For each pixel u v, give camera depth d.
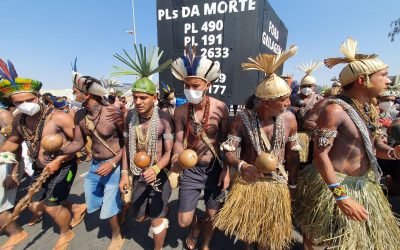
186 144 2.48
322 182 2.14
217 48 3.34
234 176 2.51
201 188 2.55
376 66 1.75
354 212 1.79
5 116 3.21
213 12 3.27
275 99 1.88
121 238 2.92
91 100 2.57
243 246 2.88
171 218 3.50
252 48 3.16
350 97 1.93
